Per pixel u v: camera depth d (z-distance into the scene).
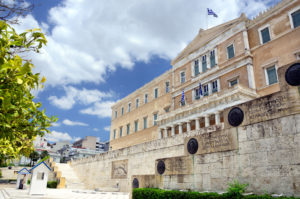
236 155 10.12
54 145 111.69
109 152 31.34
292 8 24.94
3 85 3.26
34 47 3.62
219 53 32.47
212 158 11.09
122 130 53.06
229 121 10.84
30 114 4.25
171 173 12.95
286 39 24.91
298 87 8.64
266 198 7.63
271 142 9.02
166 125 33.94
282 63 24.80
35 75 3.70
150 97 46.00
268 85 25.48
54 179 37.97
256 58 27.69
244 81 27.70
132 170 25.38
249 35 29.22
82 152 83.38
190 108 29.91
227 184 10.12
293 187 7.99
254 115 9.86
